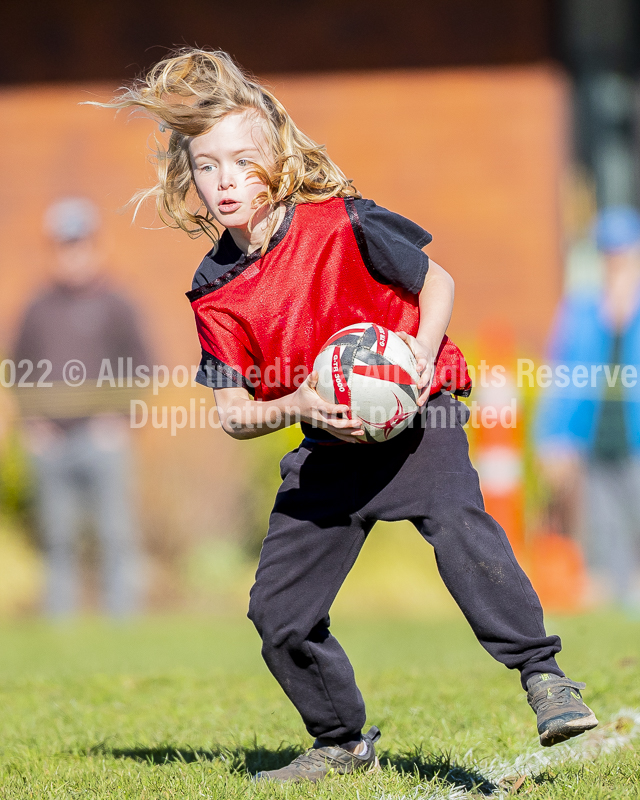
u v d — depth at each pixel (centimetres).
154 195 1284
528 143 4794
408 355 1147
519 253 4775
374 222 1204
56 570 3575
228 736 1523
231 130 1177
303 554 1209
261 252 1197
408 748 1395
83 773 1301
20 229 4925
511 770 1288
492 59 4812
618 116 4925
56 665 2336
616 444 3434
